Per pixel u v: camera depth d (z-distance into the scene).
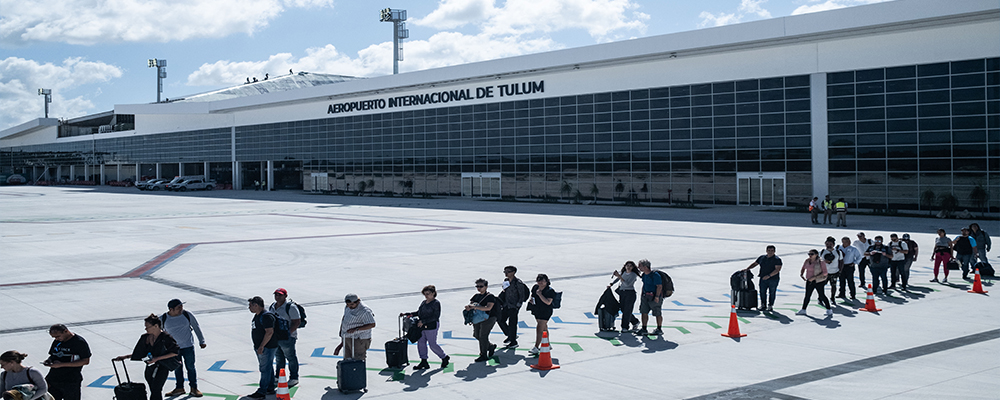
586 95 58.38
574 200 58.78
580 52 55.59
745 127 50.25
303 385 10.52
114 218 44.59
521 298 12.54
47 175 134.12
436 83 68.00
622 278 13.57
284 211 50.56
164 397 9.98
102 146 118.94
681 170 53.44
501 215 45.09
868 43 44.94
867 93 45.19
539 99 61.44
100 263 24.27
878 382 10.12
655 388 10.08
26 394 7.85
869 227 35.03
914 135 43.59
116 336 13.69
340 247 28.36
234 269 22.62
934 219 39.75
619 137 56.59
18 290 19.00
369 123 76.19
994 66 40.78
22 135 139.75
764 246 27.45
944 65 42.38
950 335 12.99
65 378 8.80
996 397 9.34
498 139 64.62
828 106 46.75
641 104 55.22
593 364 11.42
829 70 46.50
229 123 94.50
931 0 39.97
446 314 15.40
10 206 57.28
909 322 14.19
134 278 21.02
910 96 43.66
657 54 51.94
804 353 11.88
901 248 17.67
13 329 14.34
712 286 18.64
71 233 34.84
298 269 22.48
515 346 12.64
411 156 72.19
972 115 41.56
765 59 49.09
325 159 81.56
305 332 13.88
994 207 41.09
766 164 49.41
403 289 18.62
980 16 39.81
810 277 14.95
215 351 12.49
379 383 10.58
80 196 75.44
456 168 68.31
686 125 52.97
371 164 76.38
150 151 108.50
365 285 19.31
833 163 46.69
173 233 34.62
